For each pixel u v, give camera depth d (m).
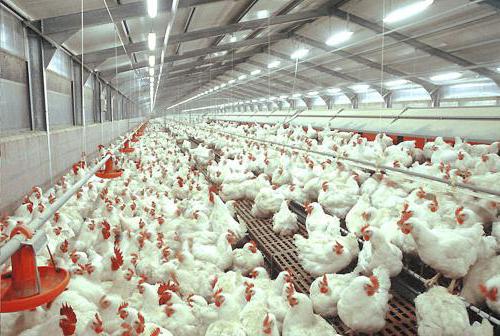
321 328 2.27
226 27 9.95
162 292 2.49
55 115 7.91
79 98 10.04
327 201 4.26
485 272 2.49
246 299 2.61
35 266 1.58
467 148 6.23
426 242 2.51
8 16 5.33
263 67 19.33
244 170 6.60
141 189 5.62
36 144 5.99
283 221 4.25
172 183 6.57
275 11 9.65
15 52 5.60
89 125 11.44
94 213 4.45
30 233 1.60
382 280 2.49
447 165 4.86
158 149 10.98
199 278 2.94
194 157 9.84
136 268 3.05
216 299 2.38
